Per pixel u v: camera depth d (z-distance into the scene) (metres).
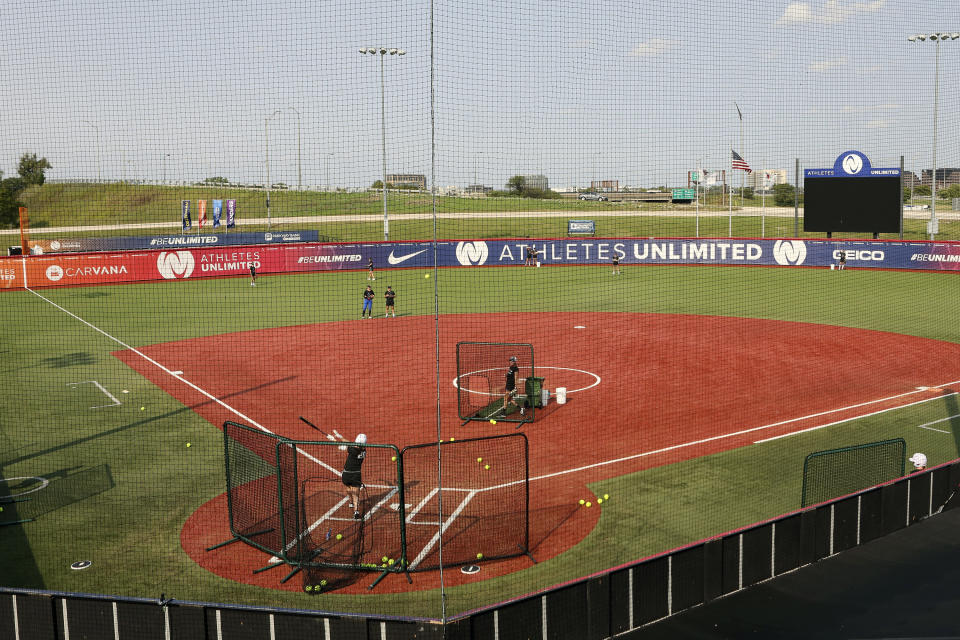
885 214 47.84
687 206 70.31
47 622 9.05
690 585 9.62
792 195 74.31
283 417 19.28
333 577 11.26
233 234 56.16
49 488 14.78
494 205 65.06
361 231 59.62
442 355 26.72
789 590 9.88
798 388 21.61
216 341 29.83
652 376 23.19
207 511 13.63
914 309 34.97
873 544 11.07
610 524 12.89
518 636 8.70
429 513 13.30
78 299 41.00
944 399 20.27
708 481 14.73
